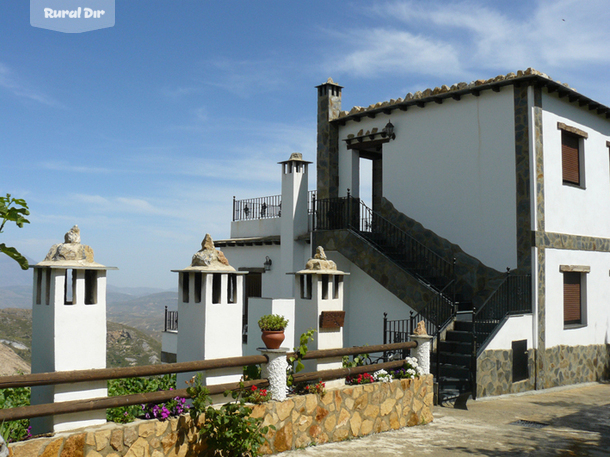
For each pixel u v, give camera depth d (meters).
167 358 17.06
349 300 15.13
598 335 14.66
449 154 13.98
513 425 8.62
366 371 7.87
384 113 15.41
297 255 16.38
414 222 14.55
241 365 6.32
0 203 4.64
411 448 7.03
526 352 12.08
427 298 12.46
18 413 4.59
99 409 5.12
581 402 11.06
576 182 14.39
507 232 12.80
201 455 5.82
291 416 6.68
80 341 5.30
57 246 5.39
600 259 14.91
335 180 16.39
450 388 10.58
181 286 6.82
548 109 13.09
